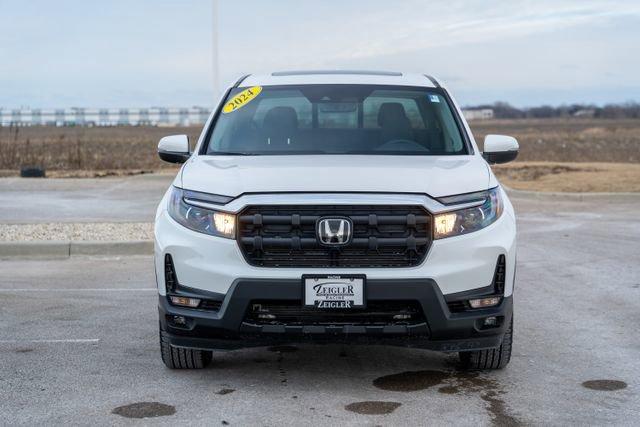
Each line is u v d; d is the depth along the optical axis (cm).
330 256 529
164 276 561
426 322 530
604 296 889
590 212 1673
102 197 1983
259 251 533
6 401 538
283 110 675
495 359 595
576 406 528
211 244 539
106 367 620
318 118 672
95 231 1327
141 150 4834
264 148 645
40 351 667
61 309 831
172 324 557
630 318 786
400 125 666
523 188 2134
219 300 537
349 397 546
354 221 528
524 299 875
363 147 645
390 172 561
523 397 546
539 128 12681
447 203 540
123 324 765
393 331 527
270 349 675
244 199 538
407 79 733
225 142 655
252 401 538
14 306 846
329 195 533
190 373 605
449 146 653
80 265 1105
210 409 522
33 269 1075
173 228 560
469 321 536
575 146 5491
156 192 2106
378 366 623
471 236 540
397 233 530
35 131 11669
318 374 602
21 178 2453
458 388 566
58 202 1869
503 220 564
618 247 1227
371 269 527
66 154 4059
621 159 4062
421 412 515
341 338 532
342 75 736
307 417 505
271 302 533
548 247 1230
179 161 688
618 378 591
